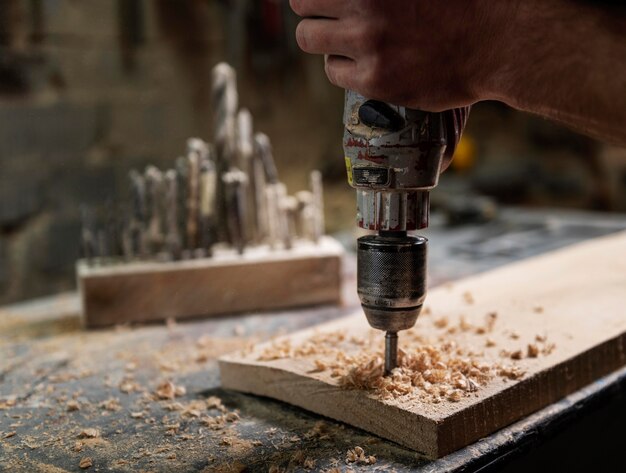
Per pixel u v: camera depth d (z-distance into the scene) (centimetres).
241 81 187
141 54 162
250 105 191
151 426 73
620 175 248
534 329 82
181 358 88
